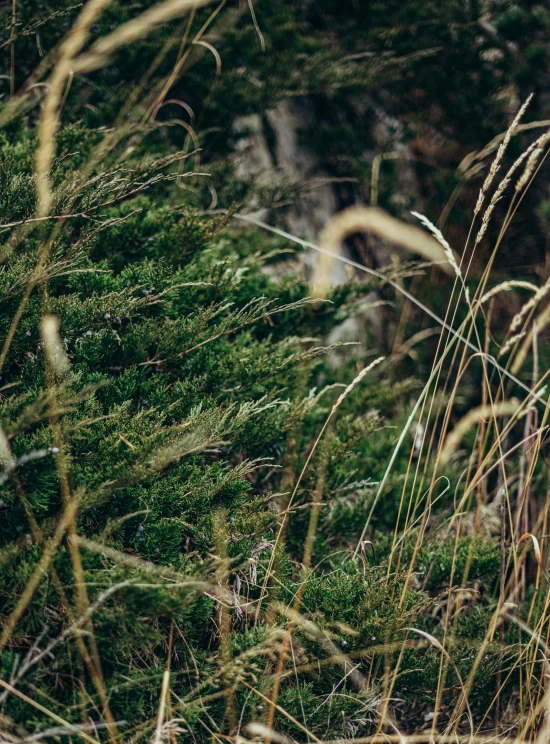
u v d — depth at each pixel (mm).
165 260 1938
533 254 3787
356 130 3666
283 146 3549
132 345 1621
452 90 3451
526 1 3500
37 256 1513
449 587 1686
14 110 2023
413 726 1630
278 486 1874
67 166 2047
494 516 2207
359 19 3422
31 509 1213
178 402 1591
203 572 1223
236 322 1702
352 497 2084
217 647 1447
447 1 3281
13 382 1411
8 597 1212
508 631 1739
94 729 1127
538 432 1677
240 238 2717
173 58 2758
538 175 3734
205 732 1291
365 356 3322
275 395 1830
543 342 3379
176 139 2873
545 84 3574
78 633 1071
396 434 2539
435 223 3711
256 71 3018
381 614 1481
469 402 3252
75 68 2055
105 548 1175
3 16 2133
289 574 1608
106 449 1378
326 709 1368
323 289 2236
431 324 3645
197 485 1463
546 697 1385
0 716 1073
